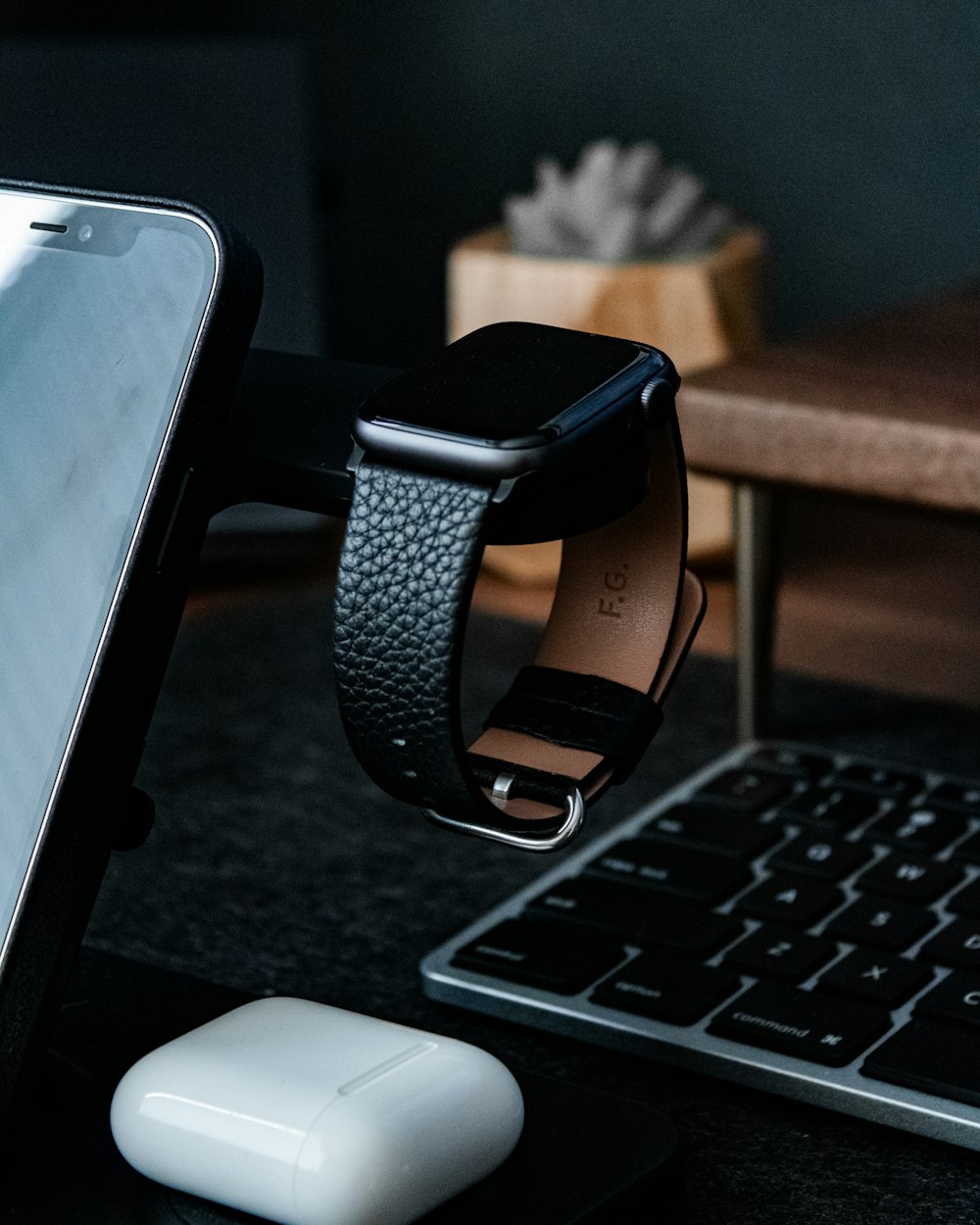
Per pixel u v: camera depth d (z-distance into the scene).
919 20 1.14
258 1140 0.27
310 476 0.31
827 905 0.44
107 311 0.32
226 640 0.76
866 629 0.80
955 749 0.60
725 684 0.69
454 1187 0.28
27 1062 0.30
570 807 0.28
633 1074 0.37
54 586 0.31
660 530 0.31
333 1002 0.41
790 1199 0.32
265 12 1.32
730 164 1.22
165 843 0.53
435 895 0.48
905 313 0.69
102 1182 0.30
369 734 0.27
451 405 0.27
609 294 0.98
